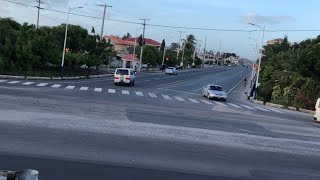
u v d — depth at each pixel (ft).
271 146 48.16
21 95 83.20
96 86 145.07
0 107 59.31
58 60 188.85
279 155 42.68
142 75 263.08
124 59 360.28
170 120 64.34
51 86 123.75
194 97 145.18
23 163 29.17
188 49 592.19
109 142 39.93
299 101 159.84
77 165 30.12
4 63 159.12
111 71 270.05
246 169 34.45
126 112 69.87
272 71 202.08
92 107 72.79
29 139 37.65
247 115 93.71
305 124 87.51
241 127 65.36
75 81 165.68
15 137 37.96
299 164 38.91
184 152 38.75
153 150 38.17
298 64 182.70
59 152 33.65
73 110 64.85
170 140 44.57
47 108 64.03
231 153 40.78
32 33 189.16
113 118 59.36
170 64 450.30
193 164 34.17
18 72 162.50
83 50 236.63
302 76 178.09
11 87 104.37
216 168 33.63
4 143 35.01
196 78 283.79
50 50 184.75
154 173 30.04
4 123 45.06
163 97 127.85
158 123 58.70
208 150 41.06
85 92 112.88
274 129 67.92
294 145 51.01
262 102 163.02
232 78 343.46
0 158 29.96
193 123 63.46
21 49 168.55
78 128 46.57
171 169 31.73
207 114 83.66
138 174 29.30
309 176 34.32
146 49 382.63
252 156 40.47
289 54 216.13
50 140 38.11
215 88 150.10
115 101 93.25
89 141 39.42
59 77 173.06
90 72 225.97
